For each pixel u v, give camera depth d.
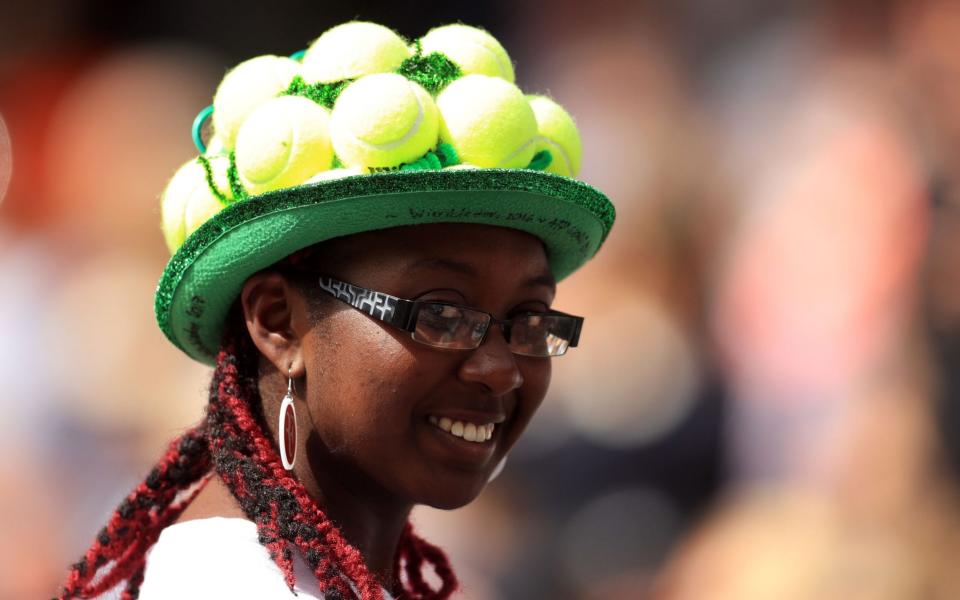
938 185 23.84
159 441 20.66
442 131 8.70
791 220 24.84
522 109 8.80
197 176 9.21
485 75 9.16
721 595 19.97
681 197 26.05
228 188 8.93
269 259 8.73
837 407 21.50
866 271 23.47
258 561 8.42
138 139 24.64
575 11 29.52
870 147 25.02
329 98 8.80
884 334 22.27
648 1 29.19
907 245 23.45
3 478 20.55
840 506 19.69
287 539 8.52
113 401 20.95
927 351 20.86
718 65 28.67
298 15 30.53
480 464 8.94
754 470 22.67
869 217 24.16
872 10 27.14
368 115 8.41
